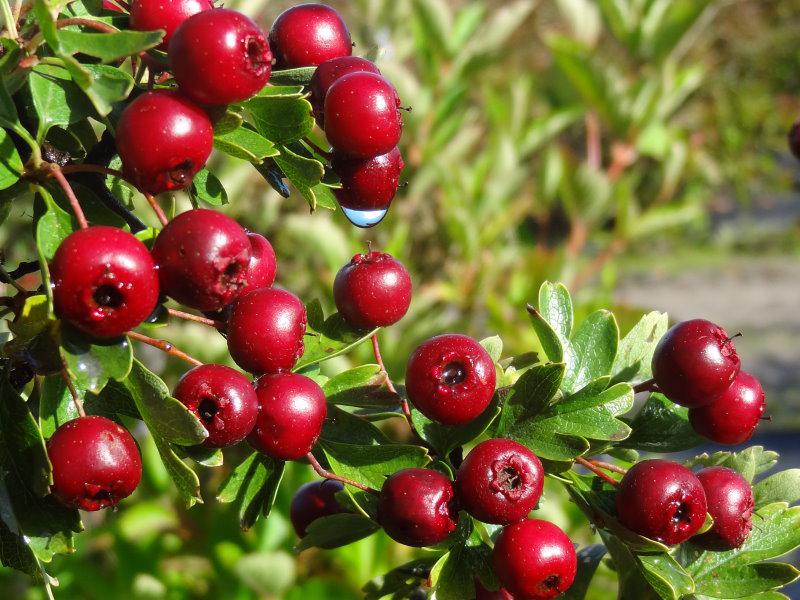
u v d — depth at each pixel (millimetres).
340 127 191
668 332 201
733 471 199
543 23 1334
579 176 610
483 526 195
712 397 199
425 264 578
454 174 556
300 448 187
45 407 182
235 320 185
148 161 175
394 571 214
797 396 1199
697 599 200
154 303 170
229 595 388
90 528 429
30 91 188
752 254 1912
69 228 173
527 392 195
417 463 193
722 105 2016
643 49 636
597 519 193
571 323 209
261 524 396
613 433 191
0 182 176
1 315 196
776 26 2035
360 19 601
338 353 201
